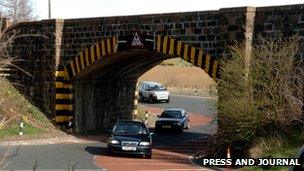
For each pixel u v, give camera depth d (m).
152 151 27.16
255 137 21.27
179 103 55.72
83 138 30.80
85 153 24.33
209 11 25.42
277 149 19.88
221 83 21.75
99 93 34.69
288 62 20.78
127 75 36.88
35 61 33.09
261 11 23.38
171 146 29.62
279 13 22.75
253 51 22.42
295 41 21.56
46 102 32.53
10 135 27.58
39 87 32.91
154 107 51.84
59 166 19.62
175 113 38.03
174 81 74.31
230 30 24.25
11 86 33.38
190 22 26.16
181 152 26.95
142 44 27.88
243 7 23.69
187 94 63.91
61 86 31.98
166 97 55.69
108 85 35.78
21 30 33.69
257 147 20.64
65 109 32.03
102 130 35.06
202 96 61.94
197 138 34.00
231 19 24.22
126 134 24.50
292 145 19.83
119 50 28.83
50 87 32.28
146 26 27.81
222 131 22.00
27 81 33.50
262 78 21.16
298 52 21.73
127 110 38.34
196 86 70.00
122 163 21.64
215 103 22.44
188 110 50.69
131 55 31.34
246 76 21.38
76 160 21.70
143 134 24.62
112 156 23.94
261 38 23.23
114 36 29.08
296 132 20.41
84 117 33.19
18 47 33.97
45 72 32.50
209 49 25.44
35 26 32.97
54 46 31.81
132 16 28.36
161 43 27.19
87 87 33.41
